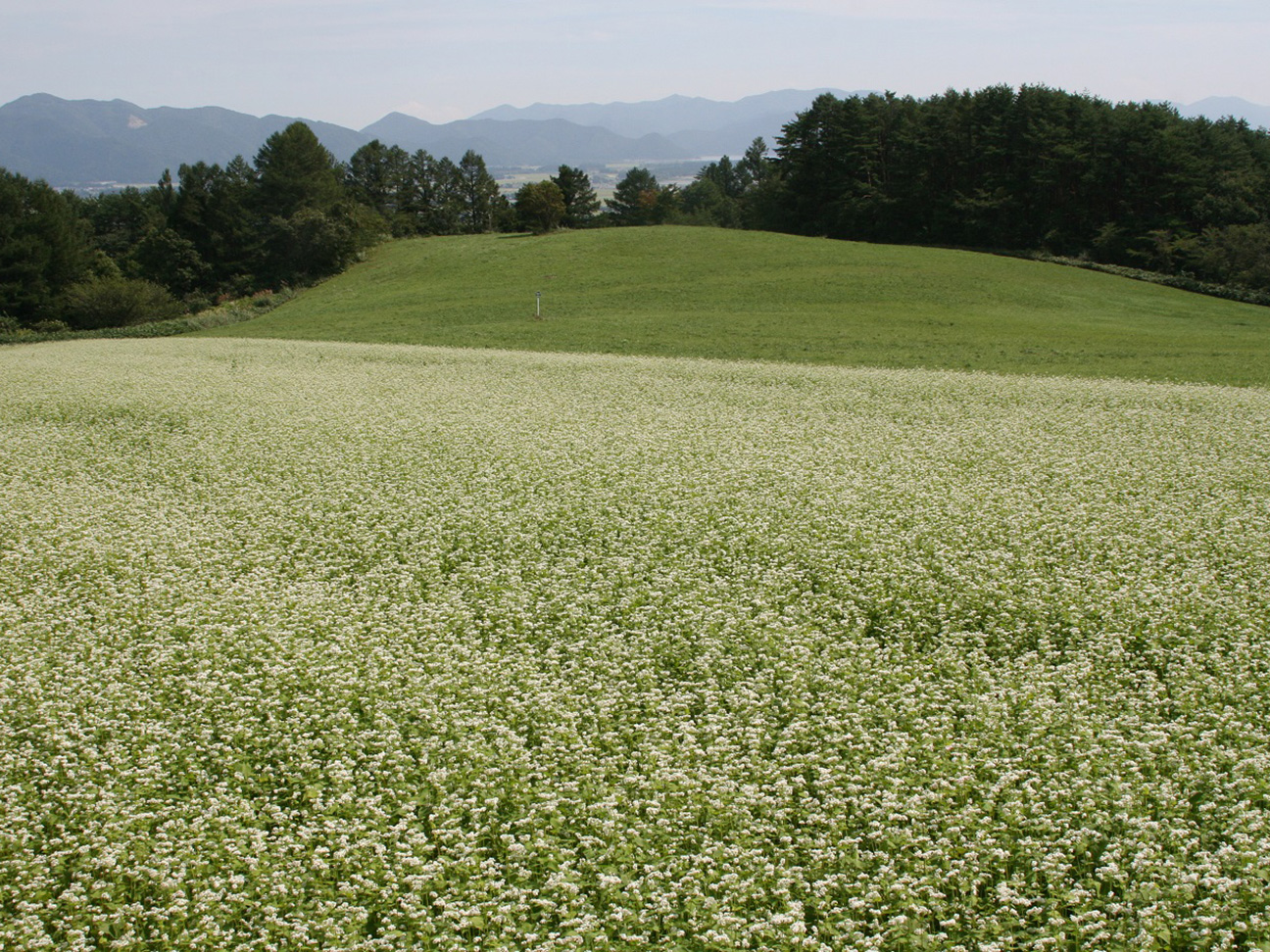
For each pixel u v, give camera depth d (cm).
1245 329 4538
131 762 904
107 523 1648
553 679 1063
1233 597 1225
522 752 905
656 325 4588
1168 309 5250
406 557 1473
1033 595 1255
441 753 905
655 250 7331
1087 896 695
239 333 5091
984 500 1691
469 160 13350
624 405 2645
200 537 1574
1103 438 2159
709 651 1105
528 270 6894
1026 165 8838
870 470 1922
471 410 2548
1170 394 2661
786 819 813
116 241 10912
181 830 806
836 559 1410
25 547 1498
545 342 4228
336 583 1373
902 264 6341
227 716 988
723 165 19338
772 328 4391
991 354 3625
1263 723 933
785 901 701
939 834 777
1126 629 1149
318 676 1069
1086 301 5338
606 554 1459
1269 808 802
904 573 1342
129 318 6750
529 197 9781
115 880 750
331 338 4706
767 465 1928
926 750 889
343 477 1909
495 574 1391
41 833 812
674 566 1398
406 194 12762
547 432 2270
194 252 8244
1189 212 7938
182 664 1112
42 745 944
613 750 918
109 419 2467
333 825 800
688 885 719
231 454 2089
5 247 7200
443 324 4994
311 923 700
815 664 1067
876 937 662
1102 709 970
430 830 813
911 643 1148
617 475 1873
